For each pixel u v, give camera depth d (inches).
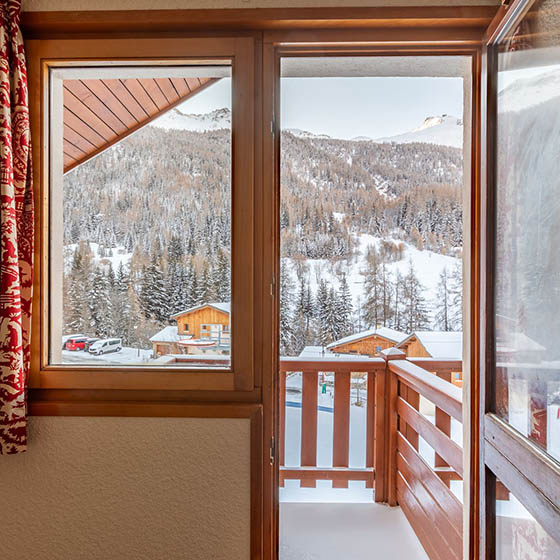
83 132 55.9
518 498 40.9
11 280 48.9
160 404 52.1
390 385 92.8
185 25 52.4
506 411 45.8
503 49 46.5
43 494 52.7
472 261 54.4
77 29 53.3
